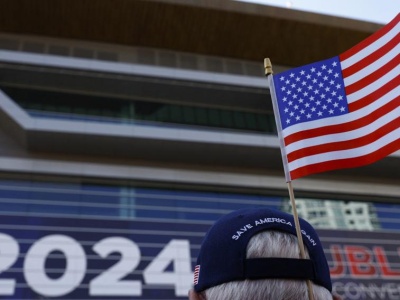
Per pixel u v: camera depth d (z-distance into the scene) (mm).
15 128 19469
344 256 20641
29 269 16766
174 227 19406
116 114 22656
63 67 22047
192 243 19219
